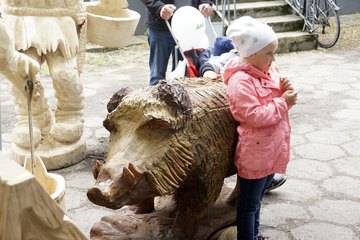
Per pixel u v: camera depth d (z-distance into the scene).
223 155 2.45
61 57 3.90
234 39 2.46
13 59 1.86
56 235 0.88
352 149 4.37
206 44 3.89
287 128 2.53
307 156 4.22
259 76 2.45
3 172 0.82
